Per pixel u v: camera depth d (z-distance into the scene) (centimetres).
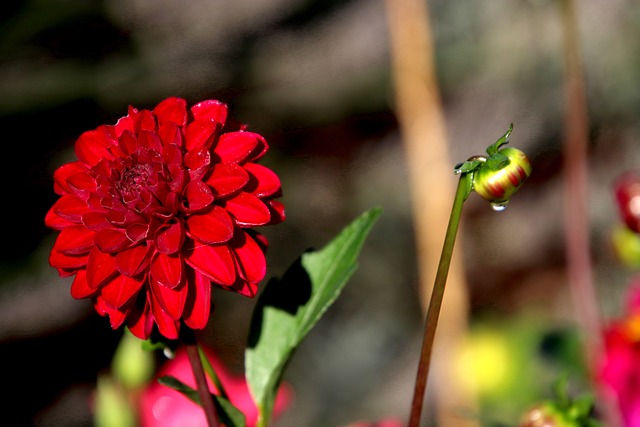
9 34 188
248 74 190
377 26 186
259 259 75
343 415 166
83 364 181
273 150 188
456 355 123
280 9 195
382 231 178
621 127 165
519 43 168
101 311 75
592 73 162
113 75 190
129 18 193
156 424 95
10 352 179
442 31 172
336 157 187
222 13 195
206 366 79
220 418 77
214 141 76
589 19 162
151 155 75
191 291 75
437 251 120
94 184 76
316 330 176
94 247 74
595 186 166
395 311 175
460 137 171
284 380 170
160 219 74
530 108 170
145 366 94
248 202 75
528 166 72
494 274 177
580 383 120
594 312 98
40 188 187
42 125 188
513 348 129
